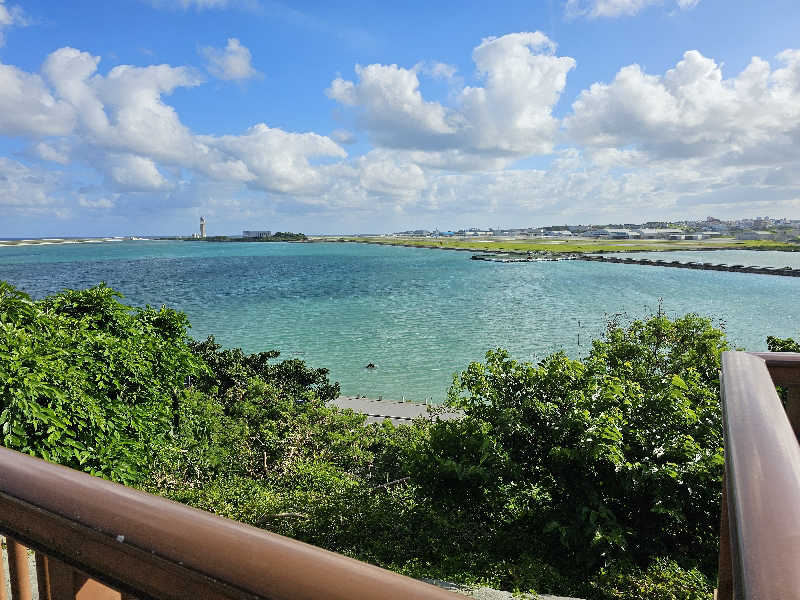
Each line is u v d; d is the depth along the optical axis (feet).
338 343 321.11
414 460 48.67
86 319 37.01
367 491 49.42
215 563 2.23
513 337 330.54
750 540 2.19
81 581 3.28
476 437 48.39
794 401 6.57
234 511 46.01
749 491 2.64
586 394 47.14
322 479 54.49
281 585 2.04
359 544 43.21
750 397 4.32
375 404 201.57
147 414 36.55
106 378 34.04
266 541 2.34
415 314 409.08
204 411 71.97
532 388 48.93
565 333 336.70
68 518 2.82
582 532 41.93
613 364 62.75
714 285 540.52
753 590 1.83
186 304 444.14
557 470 44.73
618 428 42.55
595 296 476.13
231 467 66.90
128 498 2.88
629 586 36.68
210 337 130.21
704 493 40.96
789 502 2.44
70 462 28.99
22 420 26.53
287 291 525.34
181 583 2.41
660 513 40.40
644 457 42.60
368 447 78.64
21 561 3.58
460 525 45.32
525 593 35.47
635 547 43.65
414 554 42.24
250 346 306.96
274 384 126.52
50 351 30.37
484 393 50.52
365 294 506.89
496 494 47.19
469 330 352.28
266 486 55.52
